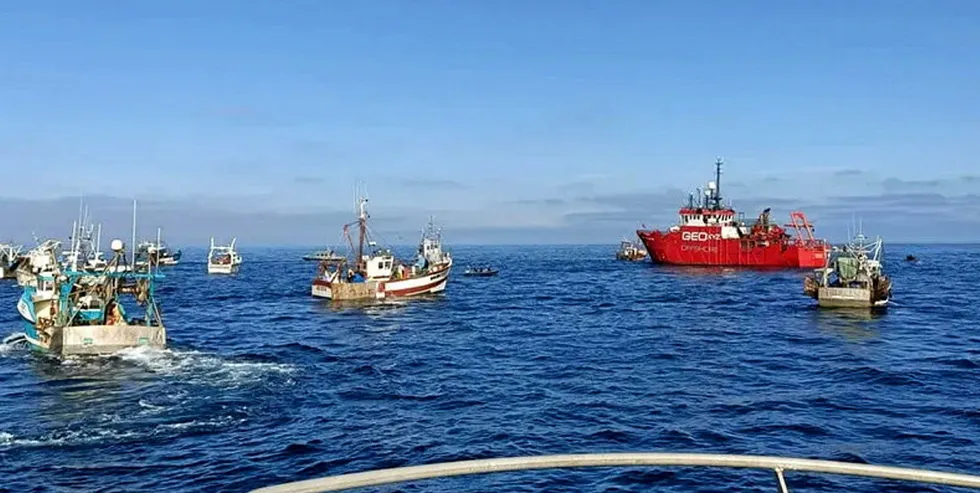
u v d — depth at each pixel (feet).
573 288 293.43
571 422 73.46
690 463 16.96
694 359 114.11
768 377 98.07
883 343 131.13
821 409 78.33
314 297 244.22
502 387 92.17
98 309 117.29
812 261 358.02
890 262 566.77
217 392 88.33
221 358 115.96
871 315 179.01
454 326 166.61
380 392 89.15
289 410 78.95
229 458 61.62
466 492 53.11
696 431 69.51
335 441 66.69
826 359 112.78
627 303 222.28
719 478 55.21
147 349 114.62
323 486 15.19
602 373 101.91
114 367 104.47
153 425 72.13
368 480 15.55
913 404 80.48
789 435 68.18
